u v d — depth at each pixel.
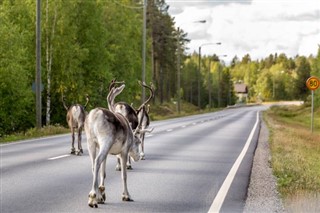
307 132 37.97
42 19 45.75
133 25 70.06
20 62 43.88
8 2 45.56
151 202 10.87
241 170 16.09
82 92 47.66
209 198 11.41
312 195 11.22
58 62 46.03
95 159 10.01
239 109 141.25
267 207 10.47
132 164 17.19
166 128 40.41
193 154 20.75
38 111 33.38
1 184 12.84
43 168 15.81
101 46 50.38
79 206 10.30
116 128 10.19
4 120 39.59
